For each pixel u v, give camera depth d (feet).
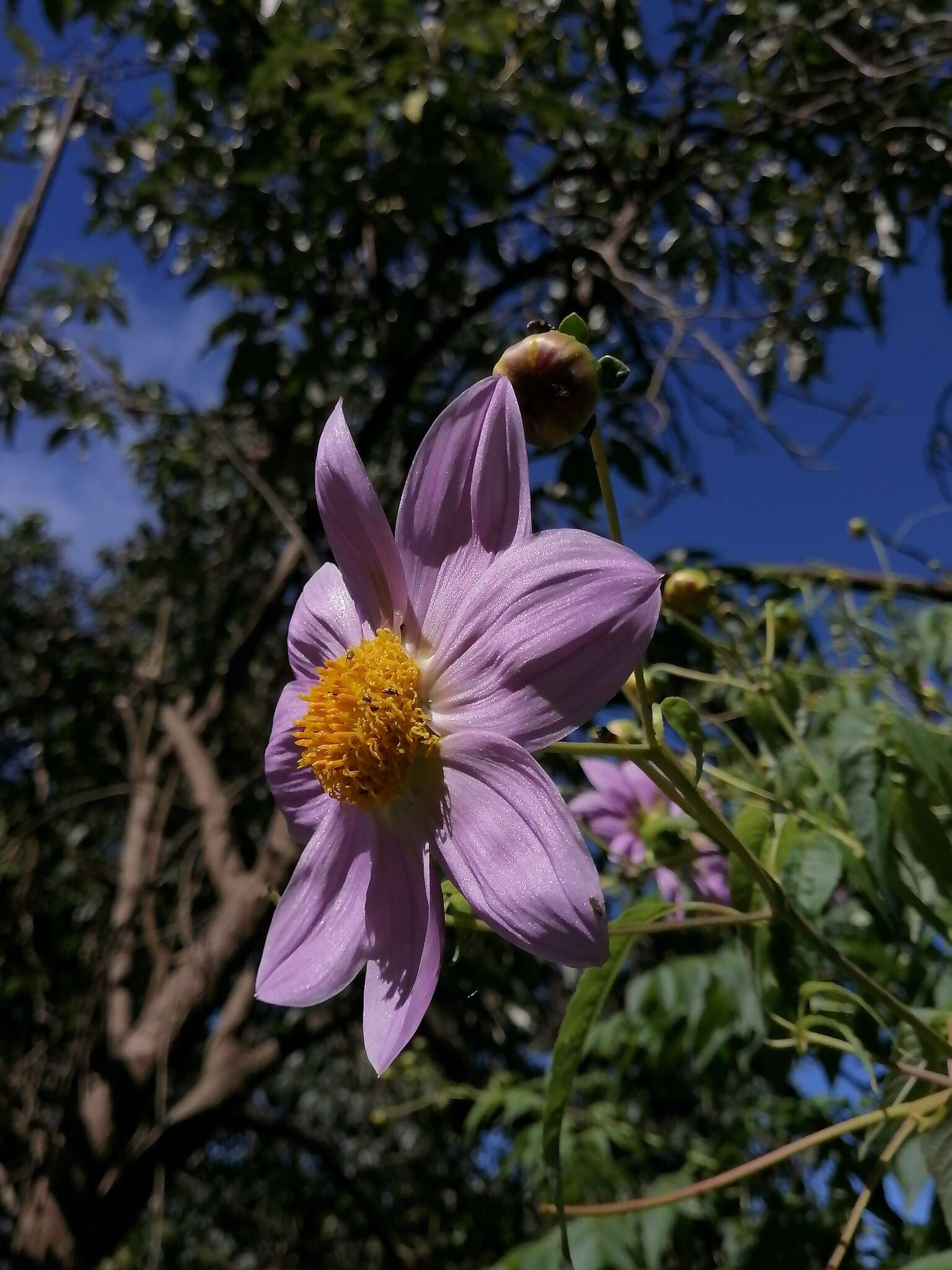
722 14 16.08
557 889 3.31
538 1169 9.80
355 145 15.40
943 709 6.31
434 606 4.01
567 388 3.69
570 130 17.58
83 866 20.66
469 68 16.39
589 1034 4.41
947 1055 4.11
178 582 21.62
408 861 4.06
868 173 15.66
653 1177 12.14
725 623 6.65
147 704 21.08
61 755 22.71
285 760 4.81
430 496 4.02
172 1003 14.78
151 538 24.84
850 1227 4.67
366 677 4.04
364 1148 24.45
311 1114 25.39
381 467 19.03
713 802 6.31
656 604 3.38
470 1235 18.52
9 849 19.02
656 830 6.27
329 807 4.57
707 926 4.41
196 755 18.02
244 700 20.80
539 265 16.16
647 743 3.78
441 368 19.29
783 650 7.89
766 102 14.65
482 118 15.74
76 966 21.85
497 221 16.51
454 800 3.84
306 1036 15.79
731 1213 8.59
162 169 17.10
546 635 3.58
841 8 15.08
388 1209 22.93
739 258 17.48
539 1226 17.85
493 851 3.60
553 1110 4.27
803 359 16.38
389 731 3.96
